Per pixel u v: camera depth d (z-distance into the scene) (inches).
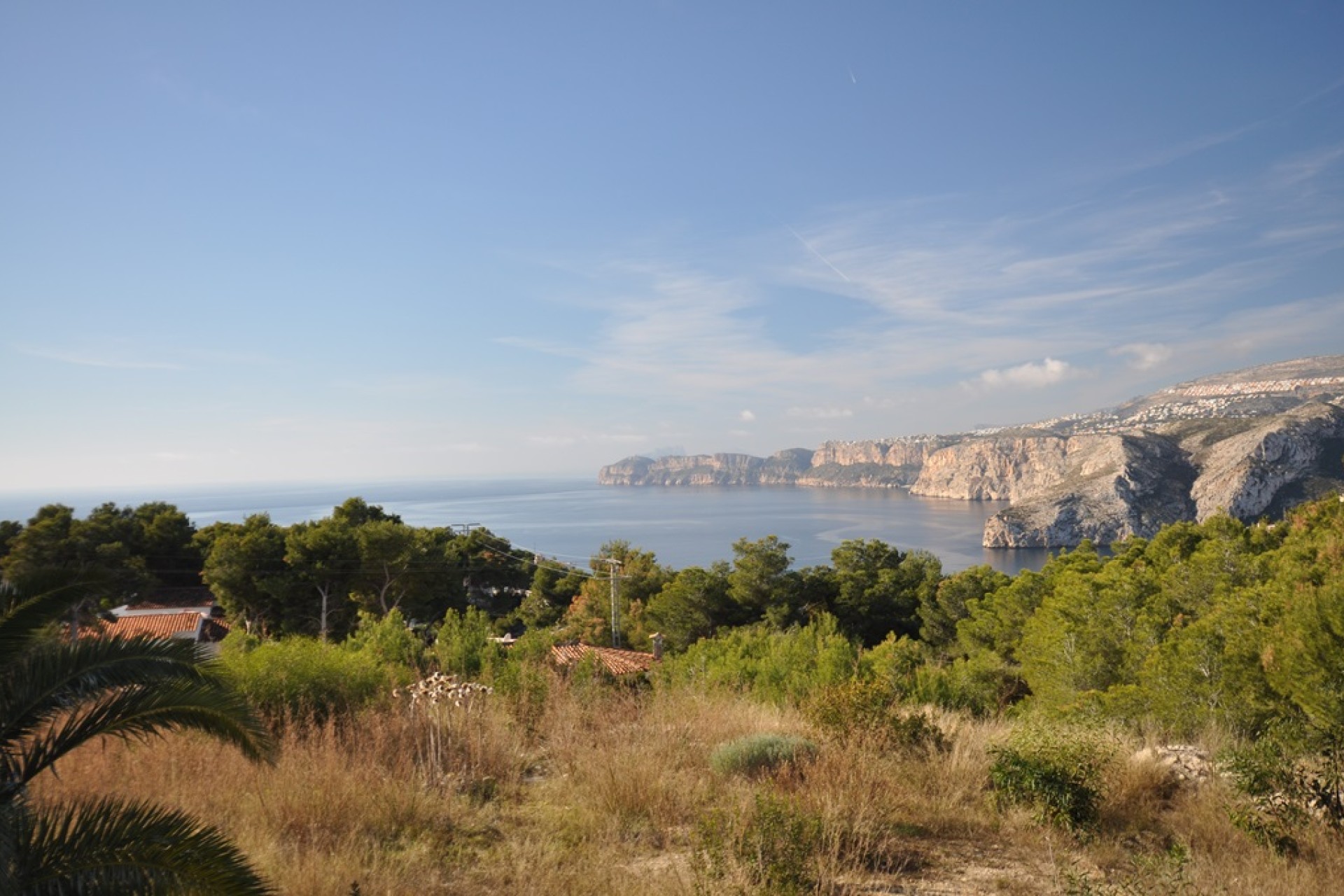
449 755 269.9
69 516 1579.7
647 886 169.0
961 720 328.8
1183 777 244.2
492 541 2429.9
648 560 2407.7
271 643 390.9
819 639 705.0
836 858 181.3
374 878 170.1
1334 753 213.6
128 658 150.6
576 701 345.4
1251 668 327.3
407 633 582.9
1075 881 167.3
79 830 129.4
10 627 141.2
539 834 207.8
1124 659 572.4
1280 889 166.1
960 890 171.9
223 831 190.2
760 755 255.4
